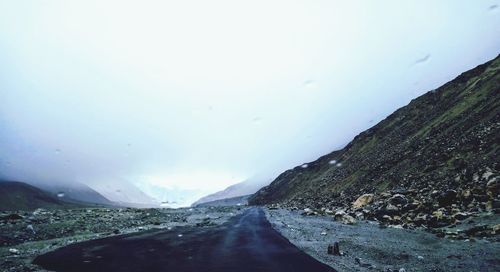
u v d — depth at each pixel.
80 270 13.88
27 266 14.50
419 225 21.75
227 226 31.36
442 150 39.22
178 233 25.73
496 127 32.47
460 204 22.56
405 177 40.62
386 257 14.80
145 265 14.66
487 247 14.31
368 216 29.72
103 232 26.17
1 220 27.12
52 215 34.25
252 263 14.62
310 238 21.48
